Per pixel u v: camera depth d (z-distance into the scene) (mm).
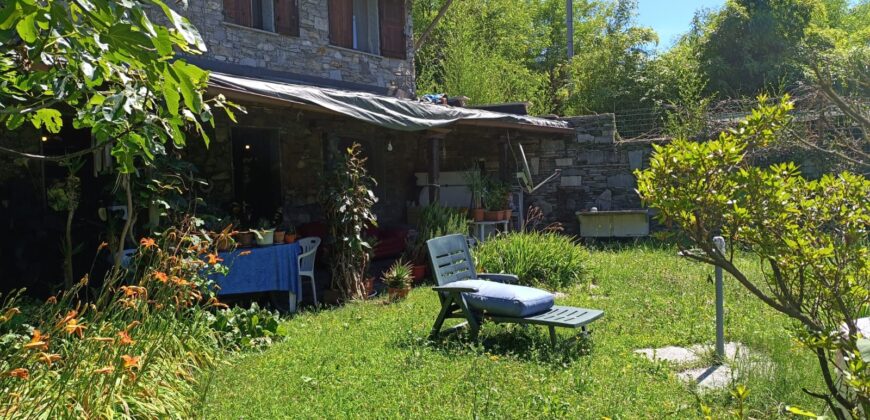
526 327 6168
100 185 7734
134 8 2131
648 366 5016
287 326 6742
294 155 11570
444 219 10023
